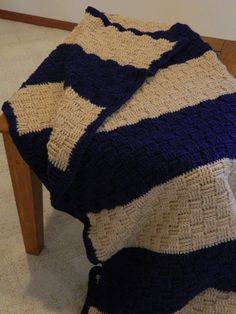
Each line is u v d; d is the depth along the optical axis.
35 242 1.04
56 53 0.93
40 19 2.10
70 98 0.76
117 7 1.95
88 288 0.98
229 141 0.71
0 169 1.31
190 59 0.88
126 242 0.80
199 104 0.78
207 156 0.68
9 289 1.00
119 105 0.75
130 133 0.71
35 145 0.77
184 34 0.93
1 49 1.91
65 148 0.71
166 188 0.69
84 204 0.76
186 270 0.78
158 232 0.77
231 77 0.85
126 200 0.71
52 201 0.78
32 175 0.90
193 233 0.74
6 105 0.83
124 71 0.83
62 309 0.97
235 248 0.79
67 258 1.07
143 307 0.84
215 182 0.68
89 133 0.71
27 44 1.96
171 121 0.74
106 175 0.71
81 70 0.82
